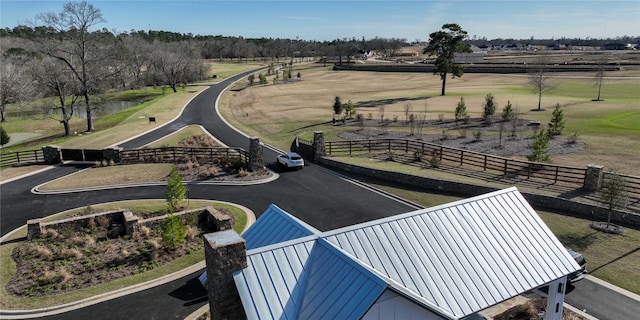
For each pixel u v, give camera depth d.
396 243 11.04
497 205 13.22
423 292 10.04
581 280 16.31
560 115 41.12
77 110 72.25
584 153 33.94
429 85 90.88
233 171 33.69
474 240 11.81
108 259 19.39
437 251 11.16
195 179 31.95
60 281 17.58
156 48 115.31
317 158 35.88
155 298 16.25
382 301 8.98
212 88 99.56
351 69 135.38
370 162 34.16
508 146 37.69
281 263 10.02
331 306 8.91
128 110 72.44
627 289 15.64
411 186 28.97
